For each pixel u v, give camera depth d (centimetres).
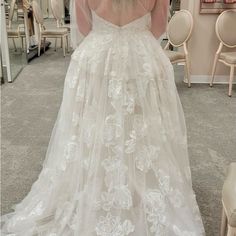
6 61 504
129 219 184
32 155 297
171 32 485
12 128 353
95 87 187
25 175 265
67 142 195
